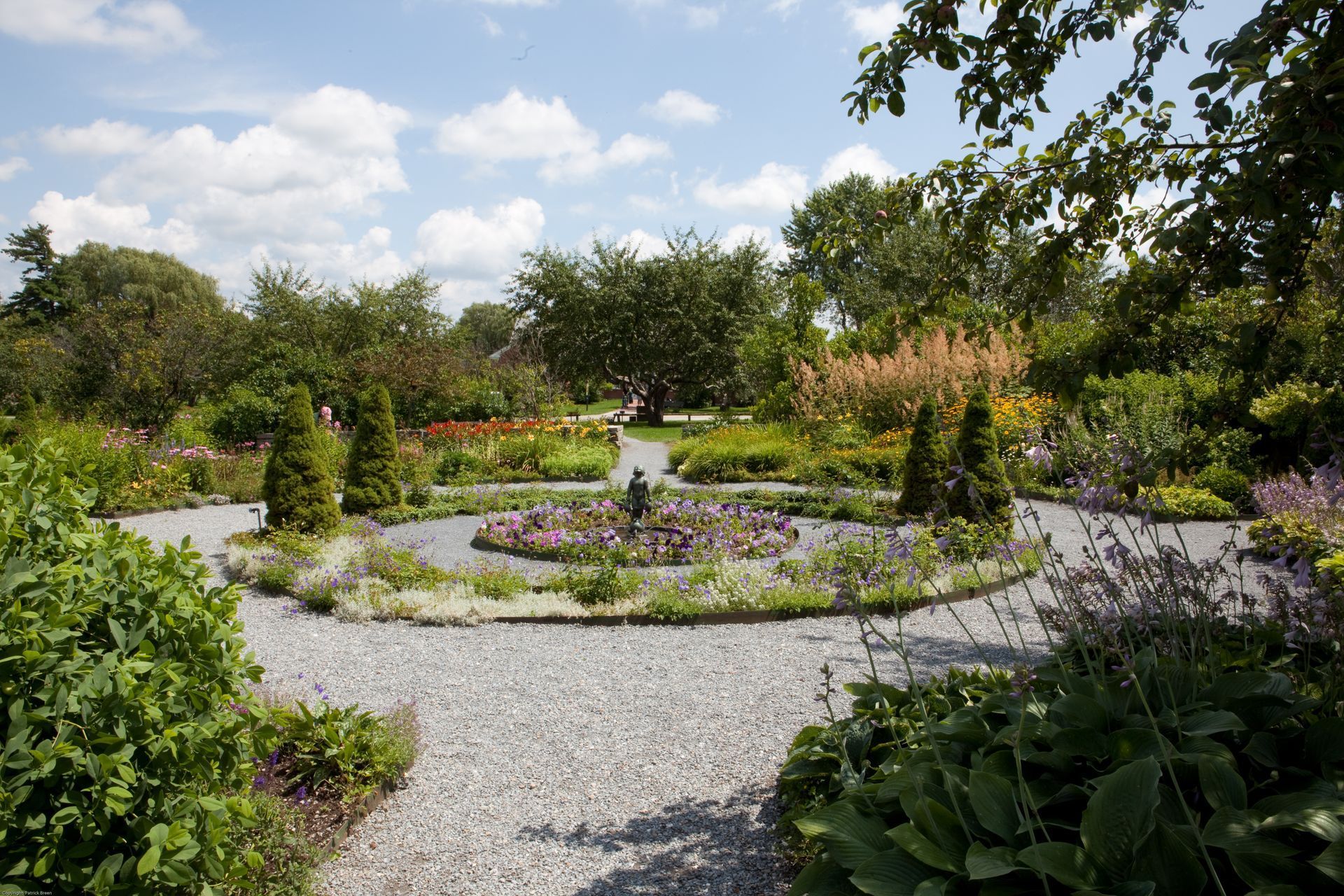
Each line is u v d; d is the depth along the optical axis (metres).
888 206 3.24
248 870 2.41
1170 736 2.06
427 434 17.55
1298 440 10.41
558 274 29.75
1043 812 1.95
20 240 37.69
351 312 24.19
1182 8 2.30
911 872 1.82
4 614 1.82
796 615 6.01
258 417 17.92
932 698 2.98
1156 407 10.90
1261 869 1.59
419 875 2.92
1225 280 2.49
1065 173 2.95
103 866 1.88
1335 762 1.95
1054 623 3.05
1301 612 2.75
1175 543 8.40
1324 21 2.11
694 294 29.62
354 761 3.52
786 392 18.84
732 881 2.80
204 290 44.12
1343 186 2.04
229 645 2.34
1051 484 10.80
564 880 2.86
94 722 1.88
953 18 2.44
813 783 3.03
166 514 11.47
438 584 6.70
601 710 4.42
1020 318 3.14
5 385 19.52
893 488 11.32
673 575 6.82
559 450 16.22
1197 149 2.56
